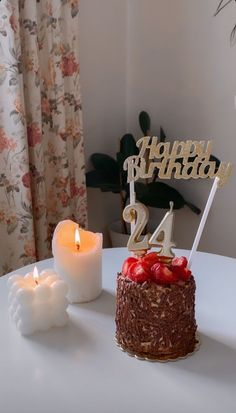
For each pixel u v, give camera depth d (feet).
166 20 4.78
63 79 4.19
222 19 4.37
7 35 3.58
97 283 2.35
